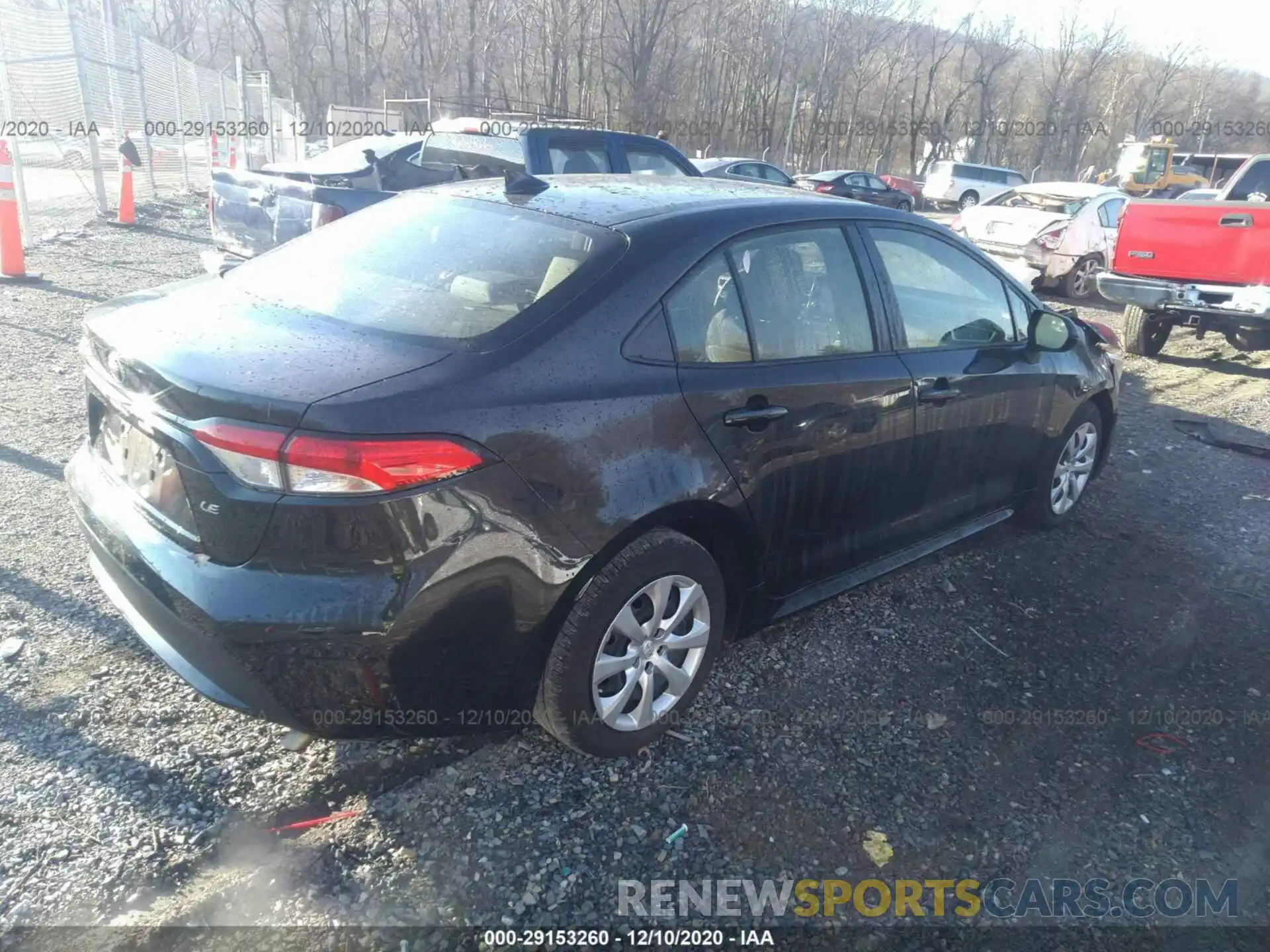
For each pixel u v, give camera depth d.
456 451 2.38
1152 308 8.92
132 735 2.93
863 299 3.56
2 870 2.41
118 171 18.42
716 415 2.95
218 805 2.69
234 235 7.76
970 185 35.75
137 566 2.52
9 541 4.00
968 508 4.23
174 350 2.56
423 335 2.66
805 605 3.54
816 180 27.89
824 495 3.39
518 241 3.06
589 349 2.71
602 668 2.81
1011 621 4.03
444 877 2.50
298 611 2.30
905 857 2.69
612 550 2.72
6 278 8.69
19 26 11.59
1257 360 9.90
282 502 2.28
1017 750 3.18
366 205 7.20
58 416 5.50
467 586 2.44
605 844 2.65
